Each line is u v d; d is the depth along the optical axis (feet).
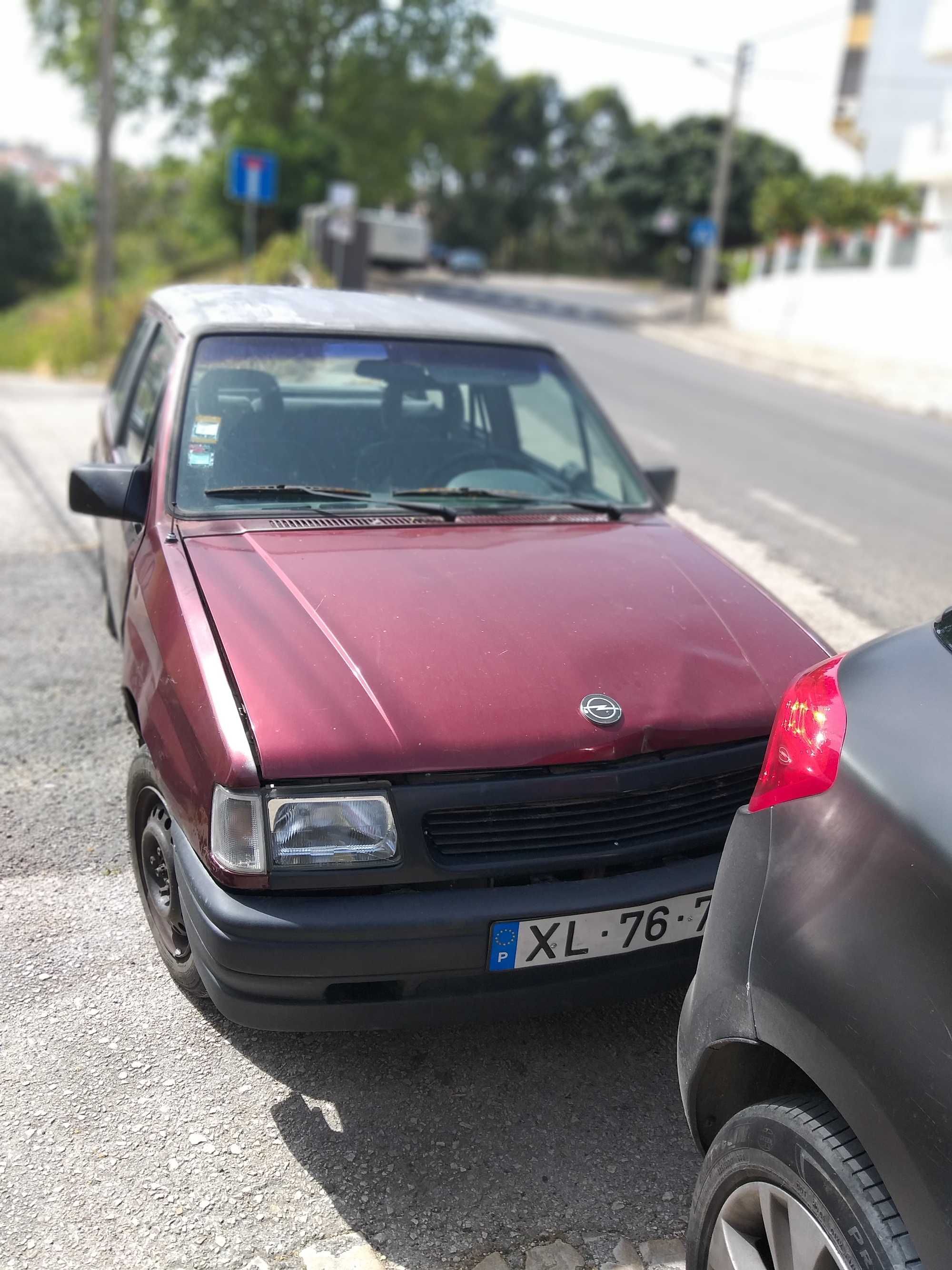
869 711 5.88
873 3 110.83
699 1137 6.64
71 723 14.64
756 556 23.84
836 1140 5.32
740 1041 5.95
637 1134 8.45
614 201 200.23
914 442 43.80
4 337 85.15
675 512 27.58
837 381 66.69
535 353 13.69
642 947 8.06
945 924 5.02
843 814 5.65
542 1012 8.00
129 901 10.97
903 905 5.20
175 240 149.38
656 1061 9.26
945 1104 4.80
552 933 7.75
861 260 86.43
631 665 8.85
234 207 110.11
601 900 7.82
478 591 9.60
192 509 10.72
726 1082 6.49
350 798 7.59
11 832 11.98
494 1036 9.46
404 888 7.72
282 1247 7.30
